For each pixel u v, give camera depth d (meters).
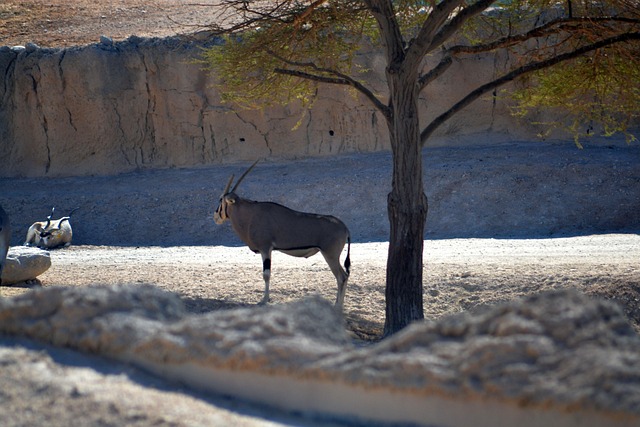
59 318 17.23
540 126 98.50
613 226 79.06
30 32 125.81
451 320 15.25
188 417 14.42
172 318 17.52
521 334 14.29
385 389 14.28
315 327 16.42
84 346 16.86
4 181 102.44
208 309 41.84
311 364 14.91
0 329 17.81
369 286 50.03
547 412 13.27
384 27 36.84
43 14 134.00
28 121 103.75
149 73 102.25
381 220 84.12
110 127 103.00
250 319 16.12
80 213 91.25
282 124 101.00
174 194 92.44
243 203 45.16
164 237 85.88
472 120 99.50
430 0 35.22
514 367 13.68
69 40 120.38
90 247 81.19
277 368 15.07
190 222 87.69
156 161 104.06
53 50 102.88
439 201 85.31
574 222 80.38
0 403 14.62
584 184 84.88
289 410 15.05
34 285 49.81
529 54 48.16
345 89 96.50
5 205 93.69
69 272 57.31
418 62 36.09
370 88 98.50
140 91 102.56
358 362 14.68
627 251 61.31
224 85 49.62
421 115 100.00
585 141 96.31
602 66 41.72
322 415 14.78
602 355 13.54
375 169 93.06
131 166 104.00
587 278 46.91
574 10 46.22
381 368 14.45
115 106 102.69
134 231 87.31
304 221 44.22
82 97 102.12
